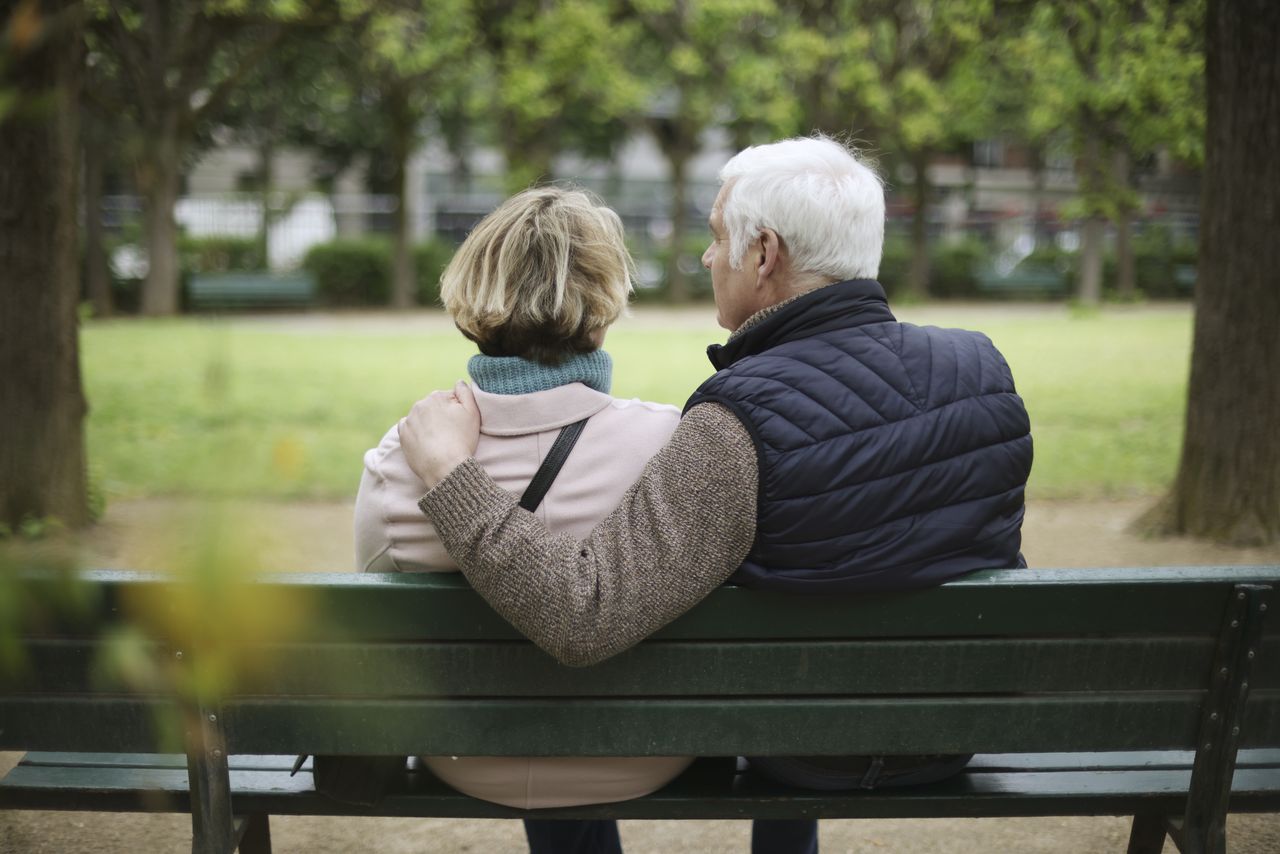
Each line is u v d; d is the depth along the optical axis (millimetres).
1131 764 2086
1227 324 5875
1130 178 20625
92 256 21031
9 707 1796
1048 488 7395
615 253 1953
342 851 2918
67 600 804
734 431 1719
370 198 29703
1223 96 5645
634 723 1829
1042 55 14953
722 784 2004
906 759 1992
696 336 17859
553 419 1861
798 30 21219
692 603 1717
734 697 1836
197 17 17359
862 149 2199
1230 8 5527
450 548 1712
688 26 21969
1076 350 15469
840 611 1791
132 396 10438
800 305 1876
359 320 22125
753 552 1758
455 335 18188
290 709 1813
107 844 2875
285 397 10570
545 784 1938
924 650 1814
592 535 1714
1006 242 31172
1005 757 2113
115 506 6316
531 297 1857
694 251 28422
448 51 19953
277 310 23641
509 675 1800
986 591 1791
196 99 22031
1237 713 1859
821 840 2994
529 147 26125
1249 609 1806
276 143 26422
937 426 1786
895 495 1747
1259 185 5660
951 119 23656
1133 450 8578
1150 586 1796
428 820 3094
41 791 1967
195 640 805
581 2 20766
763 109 22125
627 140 32094
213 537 680
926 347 1869
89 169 20688
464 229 29188
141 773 2016
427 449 1777
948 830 3041
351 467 7402
